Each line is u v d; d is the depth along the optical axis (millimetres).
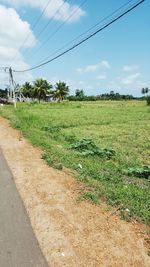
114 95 144000
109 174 9727
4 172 9781
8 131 19438
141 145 16141
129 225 6172
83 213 6645
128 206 6883
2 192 7922
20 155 12297
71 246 5383
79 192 7797
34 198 7492
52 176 9242
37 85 92438
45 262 4918
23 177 9203
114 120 31828
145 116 37719
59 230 5914
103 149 13664
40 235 5730
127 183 8984
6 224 6133
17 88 84312
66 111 46906
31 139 15688
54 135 18562
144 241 5613
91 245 5430
